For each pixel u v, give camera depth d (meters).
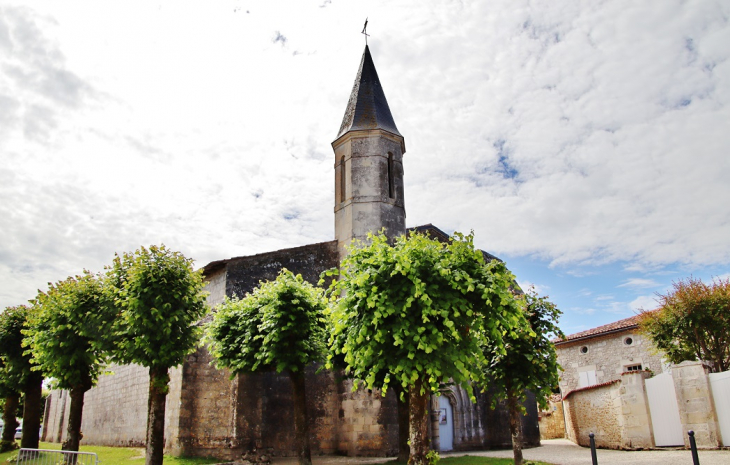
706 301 18.97
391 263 10.38
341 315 10.54
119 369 23.19
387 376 10.37
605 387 18.45
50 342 14.60
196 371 17.41
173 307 13.94
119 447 21.03
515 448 13.41
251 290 19.30
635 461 13.06
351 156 20.92
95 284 15.27
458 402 20.91
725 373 14.35
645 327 21.22
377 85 22.67
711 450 14.12
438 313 10.00
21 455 12.45
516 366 13.70
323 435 18.16
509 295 10.48
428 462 10.04
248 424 16.84
